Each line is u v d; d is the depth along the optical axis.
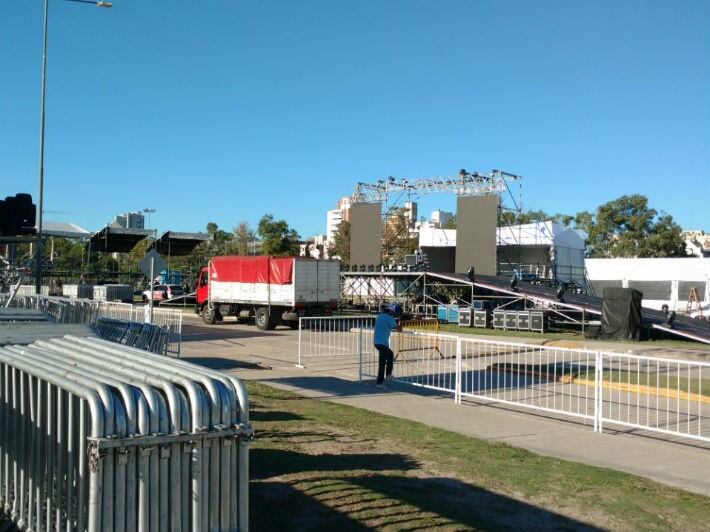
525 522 5.33
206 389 3.58
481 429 9.16
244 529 3.57
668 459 7.70
